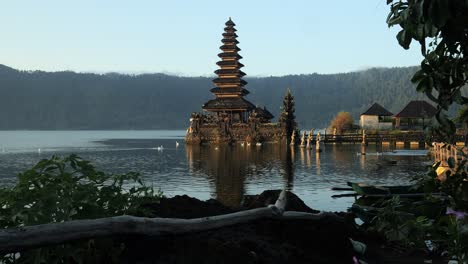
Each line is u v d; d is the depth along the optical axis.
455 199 4.89
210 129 108.00
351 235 6.69
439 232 5.90
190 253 4.36
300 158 63.62
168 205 5.50
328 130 122.50
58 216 3.75
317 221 6.04
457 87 3.71
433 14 3.07
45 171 4.18
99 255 4.06
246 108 108.75
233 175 41.78
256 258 4.52
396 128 104.62
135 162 61.31
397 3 3.55
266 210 5.51
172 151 89.69
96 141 168.88
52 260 3.75
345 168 47.56
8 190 3.91
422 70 3.75
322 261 5.20
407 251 6.31
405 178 36.81
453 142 4.16
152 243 4.40
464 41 3.43
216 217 4.90
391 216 6.53
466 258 4.10
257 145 99.62
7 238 3.19
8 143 145.62
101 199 4.56
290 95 109.06
